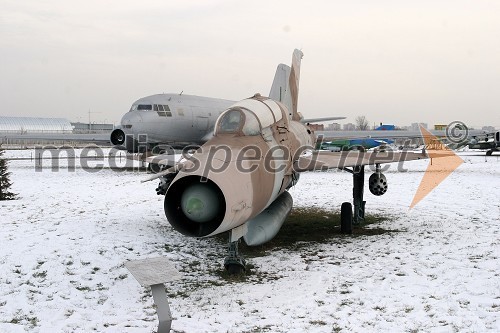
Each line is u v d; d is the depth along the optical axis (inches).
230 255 292.8
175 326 212.8
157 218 471.8
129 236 391.9
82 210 514.6
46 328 217.9
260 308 233.5
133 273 194.1
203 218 234.1
